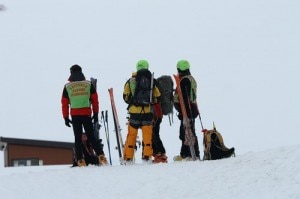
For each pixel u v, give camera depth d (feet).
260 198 58.75
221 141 86.79
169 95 92.43
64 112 89.10
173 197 64.18
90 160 91.81
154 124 91.91
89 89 89.10
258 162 69.92
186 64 91.56
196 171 71.97
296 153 69.77
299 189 58.70
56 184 74.79
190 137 89.97
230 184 64.80
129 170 78.18
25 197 70.74
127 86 87.51
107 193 69.05
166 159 92.32
